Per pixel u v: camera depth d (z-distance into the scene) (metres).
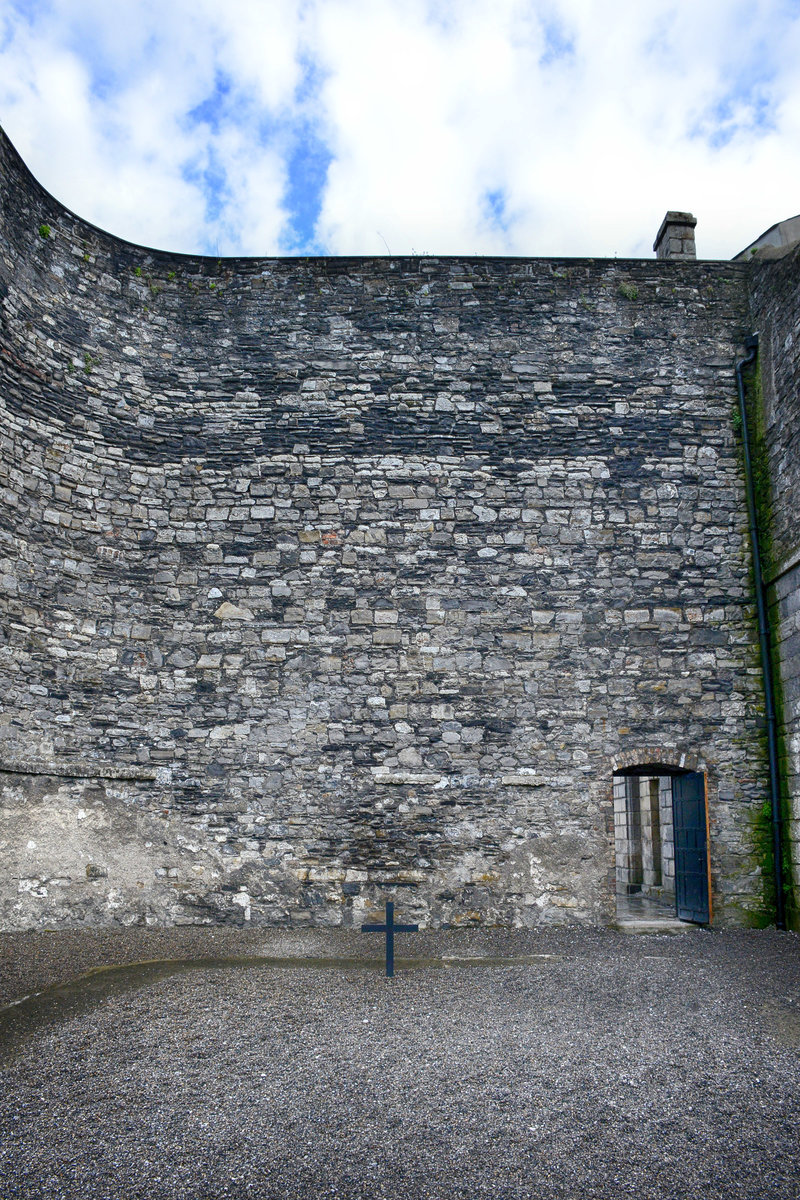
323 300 9.46
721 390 9.43
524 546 8.94
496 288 9.55
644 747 8.57
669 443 9.26
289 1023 4.91
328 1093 3.91
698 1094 3.91
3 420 7.82
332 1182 3.15
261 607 8.70
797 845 8.16
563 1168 3.25
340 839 8.23
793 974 6.14
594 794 8.43
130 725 8.28
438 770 8.41
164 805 8.21
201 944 7.16
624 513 9.06
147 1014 5.04
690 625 8.86
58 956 6.53
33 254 8.31
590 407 9.30
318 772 8.37
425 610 8.75
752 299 9.55
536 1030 4.80
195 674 8.51
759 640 8.86
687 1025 4.90
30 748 7.68
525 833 8.31
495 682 8.62
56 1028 4.78
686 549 9.02
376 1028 4.83
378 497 8.98
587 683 8.67
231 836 8.21
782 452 8.73
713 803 8.52
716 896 8.36
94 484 8.52
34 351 8.21
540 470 9.12
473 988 5.73
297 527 8.89
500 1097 3.87
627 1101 3.83
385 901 8.12
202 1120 3.64
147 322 9.16
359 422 9.16
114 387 8.82
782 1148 3.42
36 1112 3.71
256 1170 3.23
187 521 8.84
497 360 9.38
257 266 9.51
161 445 8.95
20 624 7.74
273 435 9.09
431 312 9.46
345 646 8.64
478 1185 3.13
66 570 8.19
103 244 9.02
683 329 9.55
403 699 8.55
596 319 9.52
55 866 7.68
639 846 13.54
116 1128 3.56
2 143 7.90
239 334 9.34
